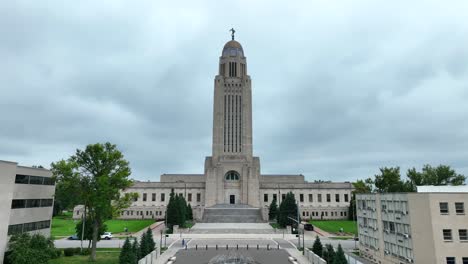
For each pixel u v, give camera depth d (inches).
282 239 3070.9
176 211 3622.0
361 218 2465.6
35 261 1776.6
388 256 2038.6
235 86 5787.4
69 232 3543.3
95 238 2127.2
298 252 2359.7
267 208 4315.9
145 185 5241.1
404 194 1852.9
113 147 2274.9
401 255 1884.8
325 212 5044.3
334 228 3927.2
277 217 4030.5
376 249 2202.3
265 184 5354.3
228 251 2390.5
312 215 5027.1
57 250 2111.2
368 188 4028.1
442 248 1742.1
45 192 2417.6
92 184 2138.3
